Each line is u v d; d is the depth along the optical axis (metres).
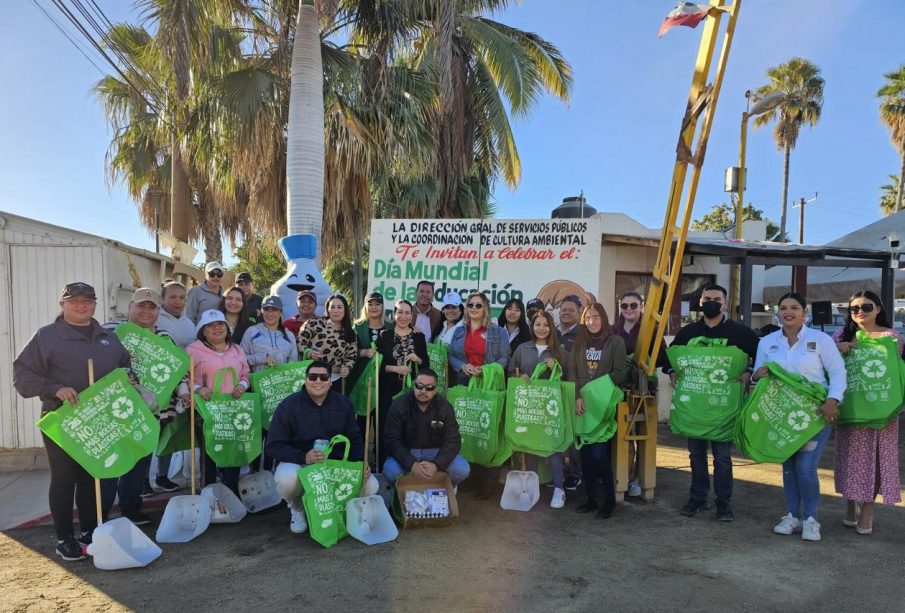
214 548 4.25
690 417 4.89
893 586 3.69
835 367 4.36
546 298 7.05
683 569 3.93
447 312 6.18
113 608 3.38
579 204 11.96
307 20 8.29
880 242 10.37
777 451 4.46
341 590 3.60
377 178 12.76
